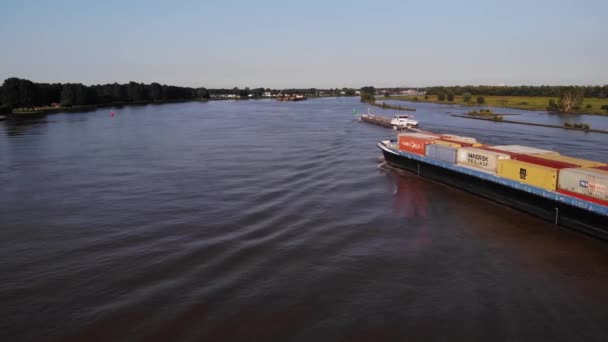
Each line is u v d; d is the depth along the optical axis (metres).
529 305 18.33
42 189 37.19
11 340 16.08
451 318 17.34
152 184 38.53
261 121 104.94
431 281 20.39
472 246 24.55
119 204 32.47
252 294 19.11
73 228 27.48
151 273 21.14
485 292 19.39
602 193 24.89
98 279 20.61
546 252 23.70
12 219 29.41
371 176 41.88
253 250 23.72
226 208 31.17
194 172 43.41
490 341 15.90
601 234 24.84
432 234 26.36
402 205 32.28
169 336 16.23
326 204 32.25
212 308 18.03
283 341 15.94
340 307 18.14
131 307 18.16
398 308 18.08
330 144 62.34
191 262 22.30
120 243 24.92
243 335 16.28
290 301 18.56
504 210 31.17
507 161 31.69
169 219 28.91
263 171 43.72
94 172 43.84
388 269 21.58
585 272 21.34
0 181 40.31
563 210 27.03
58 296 19.16
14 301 18.77
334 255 23.17
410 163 43.12
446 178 38.28
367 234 26.25
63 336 16.30
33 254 23.62
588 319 17.28
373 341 15.93
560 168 28.58
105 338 16.17
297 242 24.86
